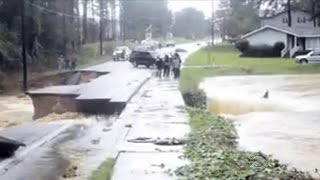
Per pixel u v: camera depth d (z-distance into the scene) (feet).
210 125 56.65
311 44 232.73
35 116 82.07
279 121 67.10
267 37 238.07
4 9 175.32
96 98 76.33
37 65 183.01
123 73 151.64
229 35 352.90
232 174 32.32
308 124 63.98
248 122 66.28
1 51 157.28
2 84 139.33
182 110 70.44
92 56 254.88
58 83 156.97
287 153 46.09
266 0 284.41
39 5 189.98
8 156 41.57
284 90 108.27
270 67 169.48
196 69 164.25
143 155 40.73
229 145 48.78
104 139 50.03
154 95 90.38
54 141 49.24
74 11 250.37
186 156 39.65
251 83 126.52
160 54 177.37
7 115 88.63
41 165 38.47
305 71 158.71
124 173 34.63
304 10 255.29
